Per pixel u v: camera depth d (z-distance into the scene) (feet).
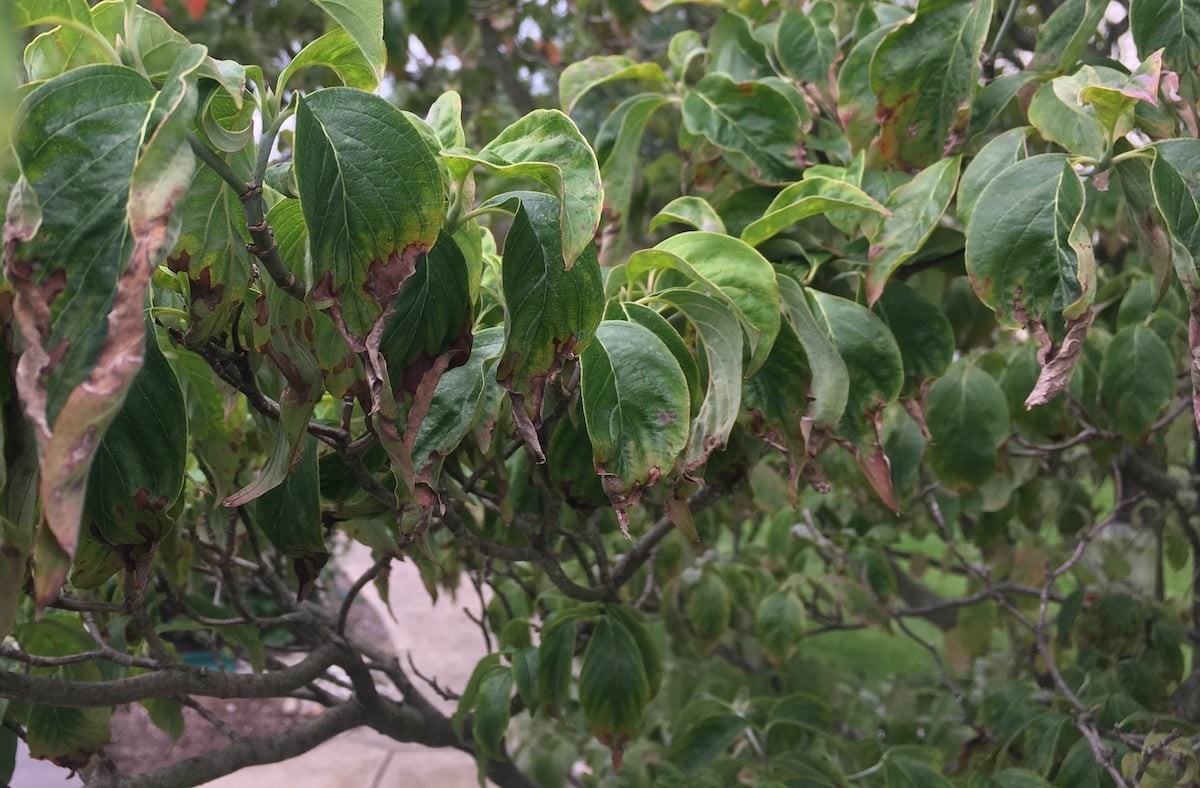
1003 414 3.06
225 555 2.67
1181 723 3.19
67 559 1.54
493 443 2.32
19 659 2.22
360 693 2.86
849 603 4.09
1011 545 4.72
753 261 2.21
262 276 1.87
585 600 2.78
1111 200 3.23
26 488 1.65
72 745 2.55
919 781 3.04
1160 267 2.41
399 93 6.85
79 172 1.54
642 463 2.03
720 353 2.21
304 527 2.15
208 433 2.36
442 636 8.86
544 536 2.56
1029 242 2.23
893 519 4.24
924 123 2.60
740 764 3.44
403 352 1.85
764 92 2.86
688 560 3.86
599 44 6.85
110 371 1.41
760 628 3.88
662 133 5.92
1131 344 3.06
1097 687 3.48
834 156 2.96
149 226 1.48
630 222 3.92
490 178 3.69
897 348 2.49
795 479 2.36
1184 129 2.48
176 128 1.51
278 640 7.78
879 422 2.49
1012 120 3.02
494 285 2.35
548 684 2.81
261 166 1.70
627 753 3.84
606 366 2.05
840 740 3.59
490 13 5.81
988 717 3.54
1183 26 2.41
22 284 1.51
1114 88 2.19
